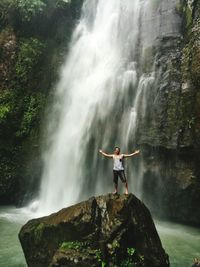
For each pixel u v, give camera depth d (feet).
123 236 31.48
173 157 56.29
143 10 64.54
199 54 52.95
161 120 56.70
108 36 70.85
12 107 69.36
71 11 78.48
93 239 31.78
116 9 71.46
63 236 32.94
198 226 55.72
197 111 52.34
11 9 71.97
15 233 48.32
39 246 34.04
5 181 68.59
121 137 61.36
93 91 66.69
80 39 75.20
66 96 70.03
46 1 73.87
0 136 68.95
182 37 58.13
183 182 55.01
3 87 69.82
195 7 56.54
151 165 58.23
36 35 73.56
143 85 60.08
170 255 41.06
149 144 57.67
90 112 65.67
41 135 69.56
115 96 63.52
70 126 67.51
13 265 37.09
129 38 65.87
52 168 67.36
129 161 60.23
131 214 32.53
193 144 52.90
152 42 61.00
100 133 63.77
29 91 70.95
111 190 61.57
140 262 31.53
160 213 60.34
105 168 62.39
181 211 57.47
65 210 34.76
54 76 72.13
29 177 69.05
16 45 71.56
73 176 64.90
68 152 66.39
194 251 42.83
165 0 61.26
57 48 74.13
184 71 55.36
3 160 69.00
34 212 62.59
